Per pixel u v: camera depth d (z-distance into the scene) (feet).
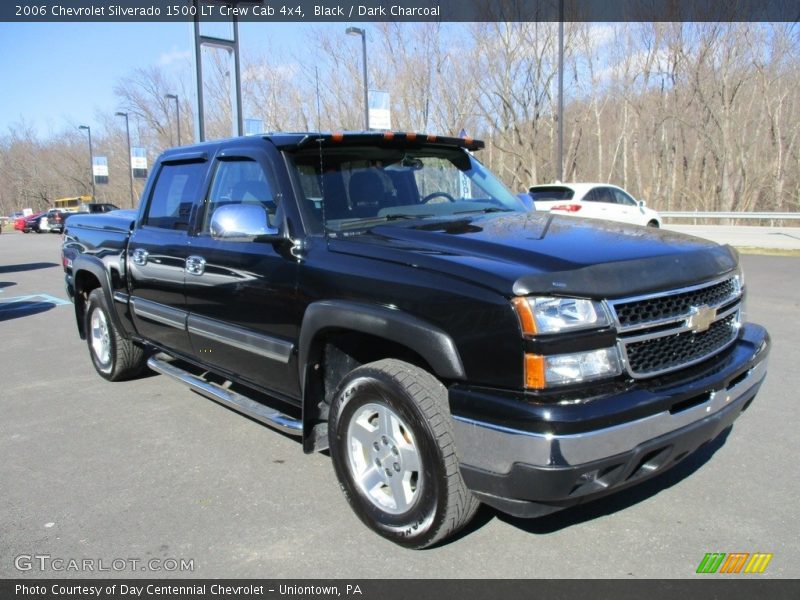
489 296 8.52
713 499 11.28
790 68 109.70
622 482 8.75
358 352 11.62
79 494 12.30
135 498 12.08
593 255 9.19
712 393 9.32
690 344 9.45
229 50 59.62
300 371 11.39
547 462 8.05
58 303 35.86
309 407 11.34
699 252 9.96
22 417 16.74
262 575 9.57
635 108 120.37
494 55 106.52
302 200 11.68
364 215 12.03
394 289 9.64
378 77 98.78
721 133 114.21
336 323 10.34
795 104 111.45
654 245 10.03
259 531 10.79
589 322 8.36
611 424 8.15
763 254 49.75
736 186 115.03
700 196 119.75
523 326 8.24
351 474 10.62
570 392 8.29
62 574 9.72
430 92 103.50
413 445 9.56
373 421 10.43
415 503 9.63
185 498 12.03
